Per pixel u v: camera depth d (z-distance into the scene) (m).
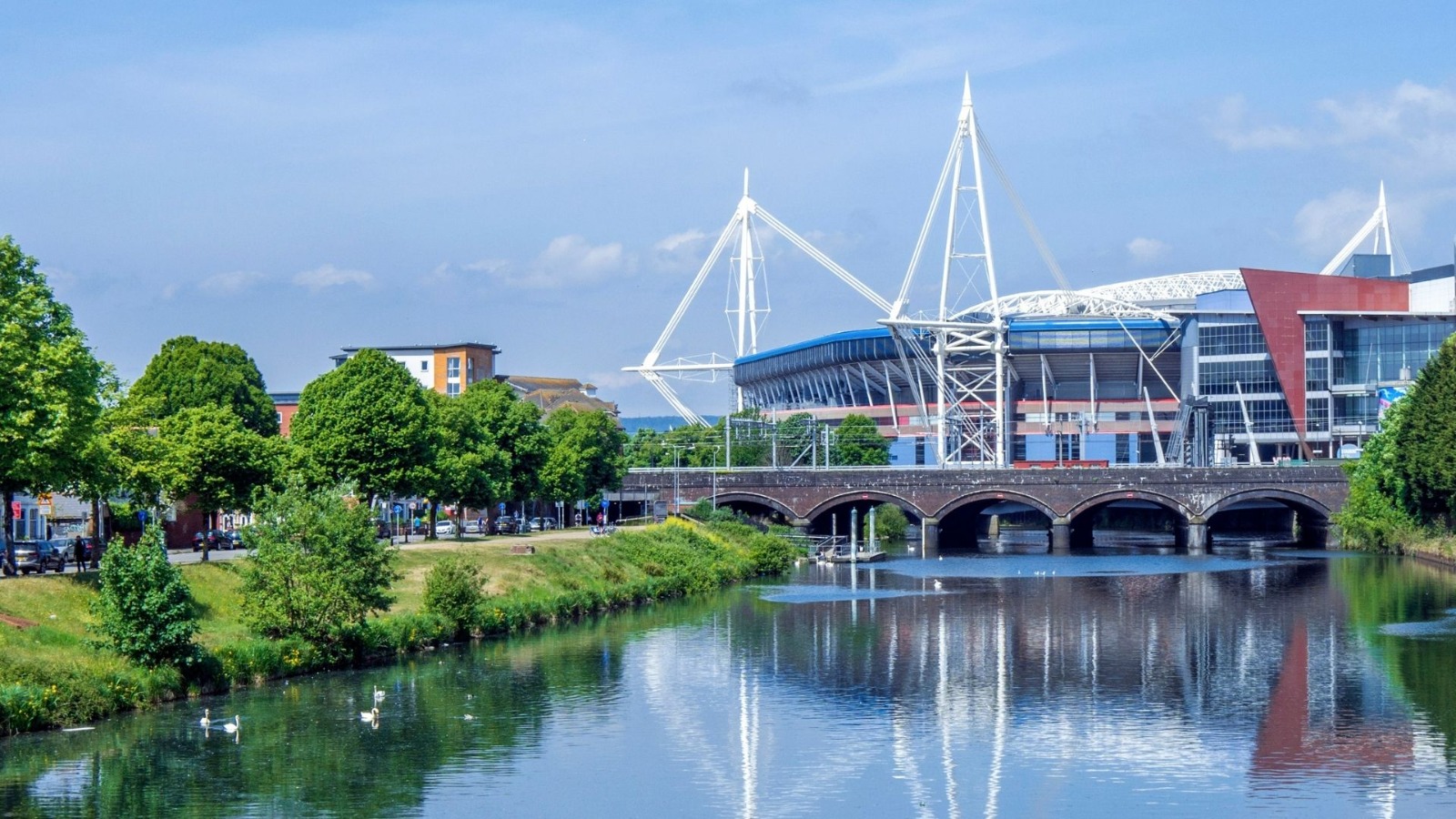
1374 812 78.75
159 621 97.19
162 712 95.00
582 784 83.69
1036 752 91.06
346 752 88.69
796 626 143.12
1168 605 159.62
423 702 101.62
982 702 105.19
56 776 81.56
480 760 88.06
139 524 150.25
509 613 136.25
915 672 117.06
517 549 162.88
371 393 158.25
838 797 81.56
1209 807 79.50
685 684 110.81
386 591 132.00
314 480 156.00
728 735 94.81
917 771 86.62
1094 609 157.00
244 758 86.19
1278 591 172.88
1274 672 115.88
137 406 135.88
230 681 102.44
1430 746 91.75
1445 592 168.75
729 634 136.75
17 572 118.38
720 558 197.50
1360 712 101.00
